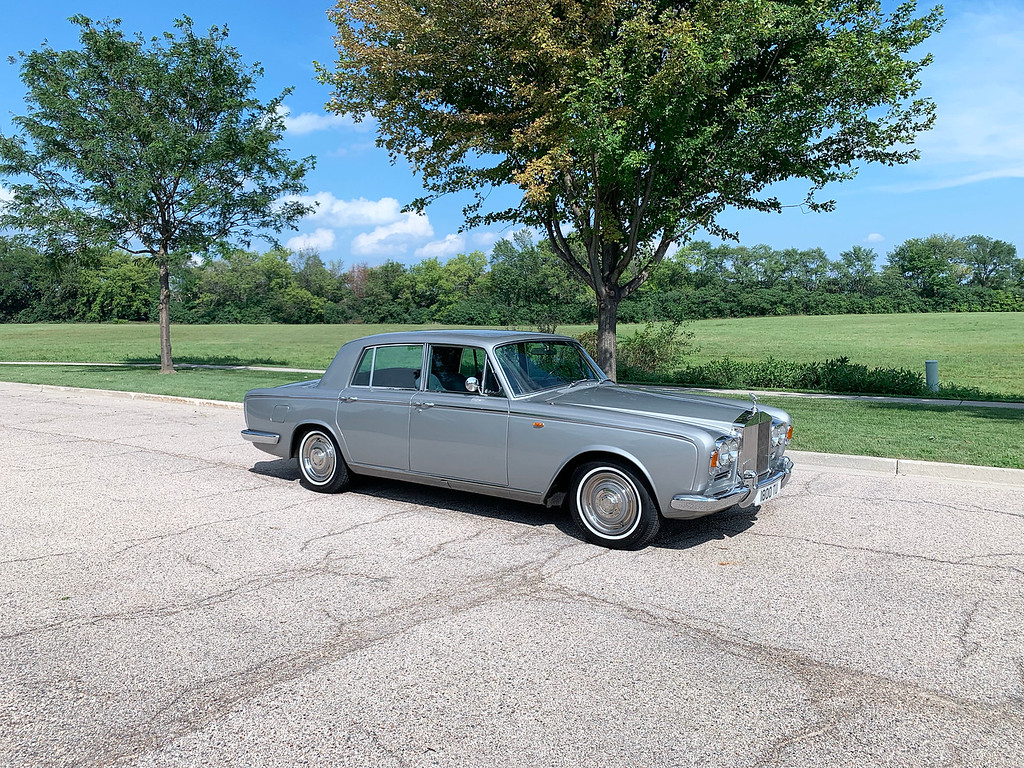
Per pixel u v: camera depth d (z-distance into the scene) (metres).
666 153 12.04
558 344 6.38
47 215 18.91
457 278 103.81
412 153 14.07
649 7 11.46
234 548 5.23
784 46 12.73
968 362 25.09
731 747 2.73
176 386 16.92
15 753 2.73
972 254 108.62
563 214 13.91
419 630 3.81
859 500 6.48
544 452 5.32
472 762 2.65
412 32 12.34
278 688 3.21
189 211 20.61
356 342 6.66
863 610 4.05
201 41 20.53
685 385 17.94
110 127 19.17
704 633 3.76
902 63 12.07
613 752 2.70
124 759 2.69
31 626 3.89
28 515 6.14
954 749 2.72
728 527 5.68
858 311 81.12
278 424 7.00
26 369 23.47
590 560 4.92
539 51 11.69
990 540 5.29
